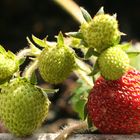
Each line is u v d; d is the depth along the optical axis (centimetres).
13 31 66
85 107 25
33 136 25
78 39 25
